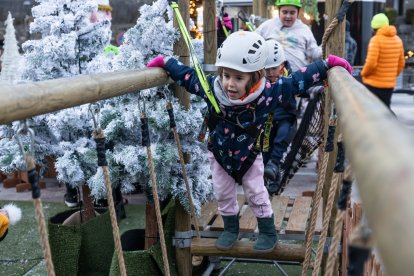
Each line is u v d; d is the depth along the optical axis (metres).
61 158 3.09
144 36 2.72
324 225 1.65
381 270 2.04
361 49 10.48
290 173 3.11
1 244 4.07
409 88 13.09
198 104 3.12
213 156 2.65
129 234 3.06
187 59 2.79
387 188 0.40
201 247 2.87
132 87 1.90
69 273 2.80
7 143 3.28
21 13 10.04
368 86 7.92
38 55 3.37
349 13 10.42
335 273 2.88
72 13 3.50
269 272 3.57
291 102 3.39
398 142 0.45
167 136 2.87
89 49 3.52
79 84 1.43
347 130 0.68
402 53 7.80
